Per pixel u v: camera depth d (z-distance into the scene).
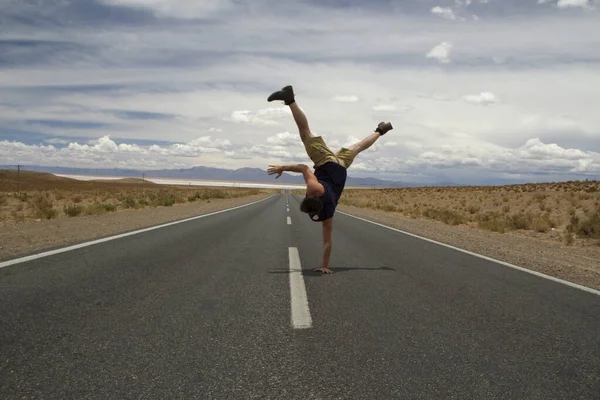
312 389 2.29
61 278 4.86
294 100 5.11
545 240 13.85
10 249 7.05
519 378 2.51
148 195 38.78
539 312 4.05
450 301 4.33
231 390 2.26
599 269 7.55
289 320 3.53
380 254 7.62
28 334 3.03
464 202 38.66
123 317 3.49
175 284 4.74
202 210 21.06
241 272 5.54
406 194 67.81
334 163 5.08
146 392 2.21
